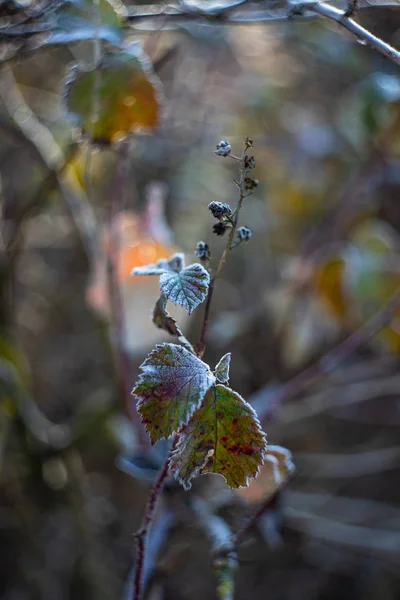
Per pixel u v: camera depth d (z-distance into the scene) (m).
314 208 1.52
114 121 0.81
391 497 1.87
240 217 1.61
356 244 1.14
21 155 1.33
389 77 1.10
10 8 0.83
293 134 1.54
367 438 1.79
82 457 1.56
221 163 1.60
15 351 1.12
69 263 1.67
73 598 1.60
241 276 1.64
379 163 1.27
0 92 1.10
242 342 1.38
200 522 0.88
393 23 1.20
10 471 1.31
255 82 1.56
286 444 1.75
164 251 0.92
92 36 0.80
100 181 1.18
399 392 1.38
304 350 1.19
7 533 1.65
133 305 0.92
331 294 1.10
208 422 0.65
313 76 1.52
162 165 1.54
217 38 1.33
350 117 1.34
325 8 0.75
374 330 0.98
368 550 1.61
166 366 0.65
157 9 0.89
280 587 1.79
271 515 0.89
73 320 1.70
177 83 1.53
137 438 0.92
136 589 0.72
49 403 1.67
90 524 1.46
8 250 1.07
